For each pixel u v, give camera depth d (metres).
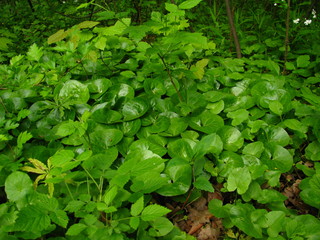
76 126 0.77
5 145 0.94
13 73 1.20
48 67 1.18
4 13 2.42
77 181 0.81
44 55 1.43
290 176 0.99
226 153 0.92
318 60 1.47
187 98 1.15
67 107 1.02
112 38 1.17
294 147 1.04
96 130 1.01
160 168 0.86
